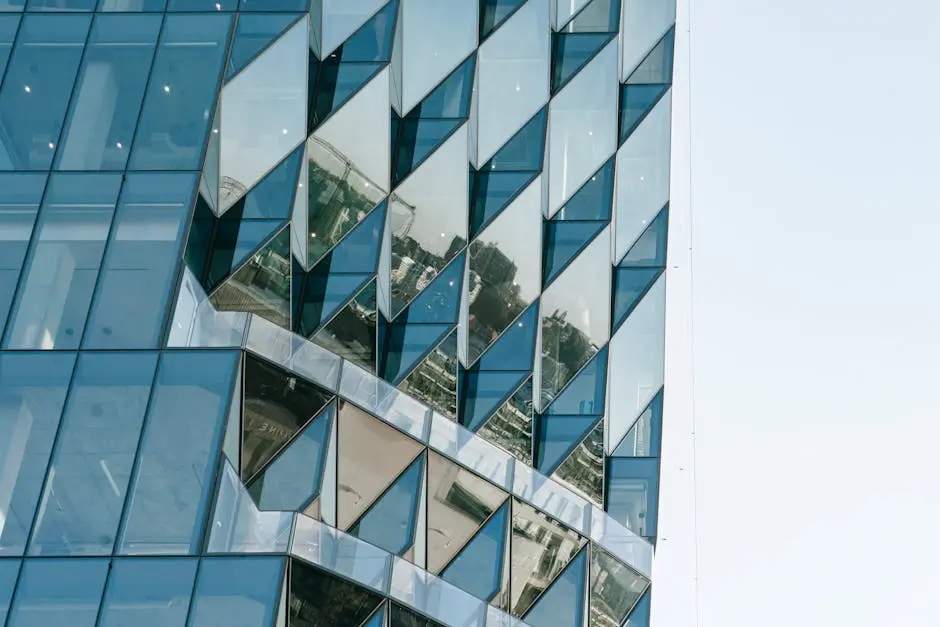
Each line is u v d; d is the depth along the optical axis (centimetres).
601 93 3112
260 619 1662
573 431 2730
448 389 2566
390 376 2512
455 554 2377
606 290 2894
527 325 2756
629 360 2867
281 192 2347
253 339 1970
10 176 2036
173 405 1820
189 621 1634
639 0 3322
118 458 1756
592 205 2978
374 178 2630
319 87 2664
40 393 1808
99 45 2219
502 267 2792
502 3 3108
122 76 2181
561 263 2900
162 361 1861
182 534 1700
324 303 2450
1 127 2091
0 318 1881
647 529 2705
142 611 1634
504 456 2578
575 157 3041
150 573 1667
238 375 1898
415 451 2355
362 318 2464
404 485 2288
